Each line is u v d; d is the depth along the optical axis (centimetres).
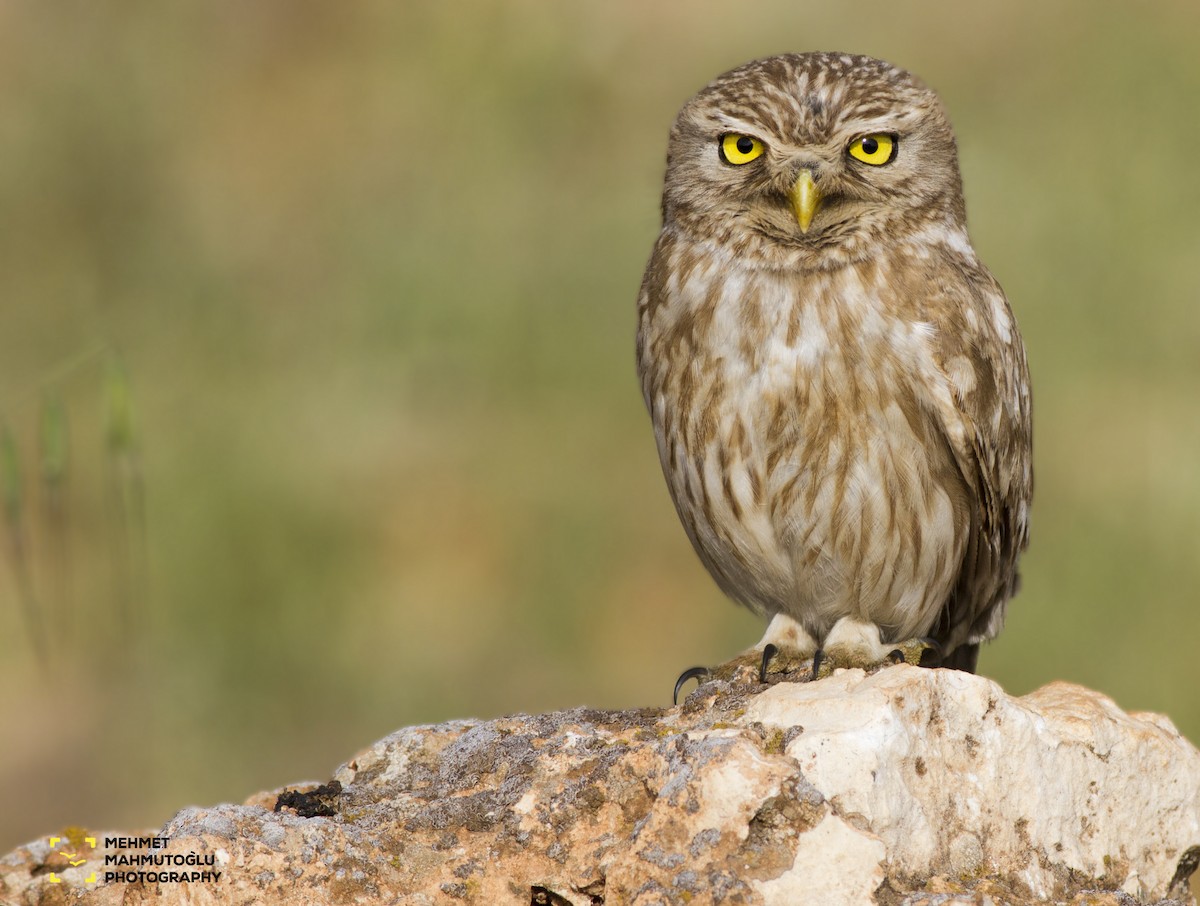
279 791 647
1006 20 2008
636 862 531
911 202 721
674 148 756
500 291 1805
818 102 714
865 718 552
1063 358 1641
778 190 708
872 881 525
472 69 2044
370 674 1548
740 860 526
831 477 706
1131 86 1872
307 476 1673
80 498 1645
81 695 1533
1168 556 1476
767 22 2061
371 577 1611
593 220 1864
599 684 1523
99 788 1468
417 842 573
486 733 637
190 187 2011
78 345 1850
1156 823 622
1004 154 1836
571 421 1709
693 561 1589
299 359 1803
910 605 741
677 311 729
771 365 701
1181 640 1429
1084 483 1534
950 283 719
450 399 1741
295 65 2095
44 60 2088
